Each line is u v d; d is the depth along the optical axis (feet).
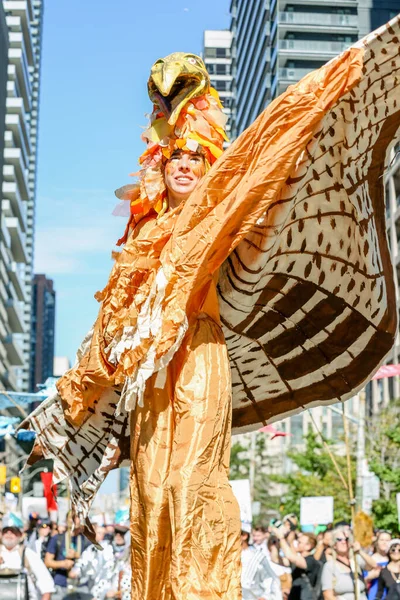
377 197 16.69
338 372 17.54
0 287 287.69
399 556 43.01
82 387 17.11
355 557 42.47
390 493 106.11
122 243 17.19
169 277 14.92
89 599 48.42
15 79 321.11
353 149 15.69
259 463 198.70
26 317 483.51
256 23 332.39
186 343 15.07
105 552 49.01
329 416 208.03
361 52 13.93
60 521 66.18
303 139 14.07
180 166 16.15
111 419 17.80
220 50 506.48
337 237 16.21
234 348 17.17
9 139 308.40
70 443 18.25
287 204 14.75
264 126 14.29
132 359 15.11
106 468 17.85
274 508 195.93
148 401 15.28
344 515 123.85
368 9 301.02
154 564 14.88
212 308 15.61
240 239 14.61
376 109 15.39
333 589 42.19
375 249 16.70
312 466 133.18
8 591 39.40
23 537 43.75
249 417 18.12
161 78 15.90
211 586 13.91
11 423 40.50
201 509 14.15
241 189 14.46
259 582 41.65
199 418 14.55
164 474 14.93
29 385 513.04
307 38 299.99
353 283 16.62
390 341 17.28
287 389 17.80
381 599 42.73
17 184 332.39
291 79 298.56
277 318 16.88
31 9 341.62
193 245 14.83
